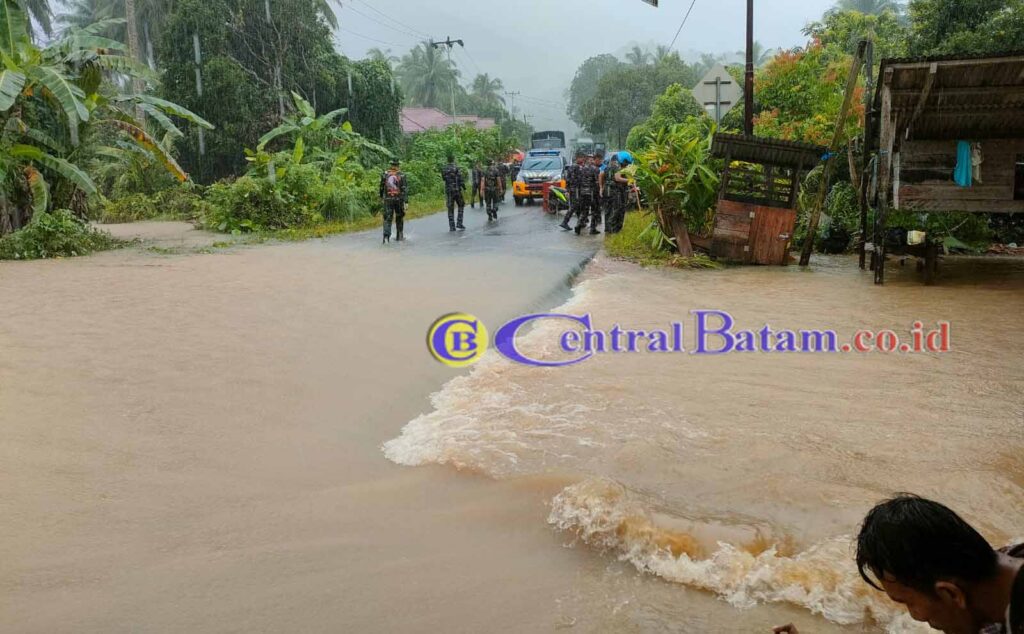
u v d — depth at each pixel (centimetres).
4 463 434
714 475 413
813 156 1219
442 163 3362
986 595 166
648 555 339
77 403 539
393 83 3819
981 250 1315
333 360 658
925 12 1888
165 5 3647
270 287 1012
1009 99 1090
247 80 3114
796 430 482
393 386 596
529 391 575
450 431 492
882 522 175
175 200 2861
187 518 379
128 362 643
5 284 1058
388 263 1248
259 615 296
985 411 516
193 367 631
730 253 1257
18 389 567
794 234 1417
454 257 1320
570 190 1725
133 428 496
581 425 497
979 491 388
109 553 342
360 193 2261
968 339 716
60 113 1686
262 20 3178
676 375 612
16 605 300
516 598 309
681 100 3172
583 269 1203
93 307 878
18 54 1534
